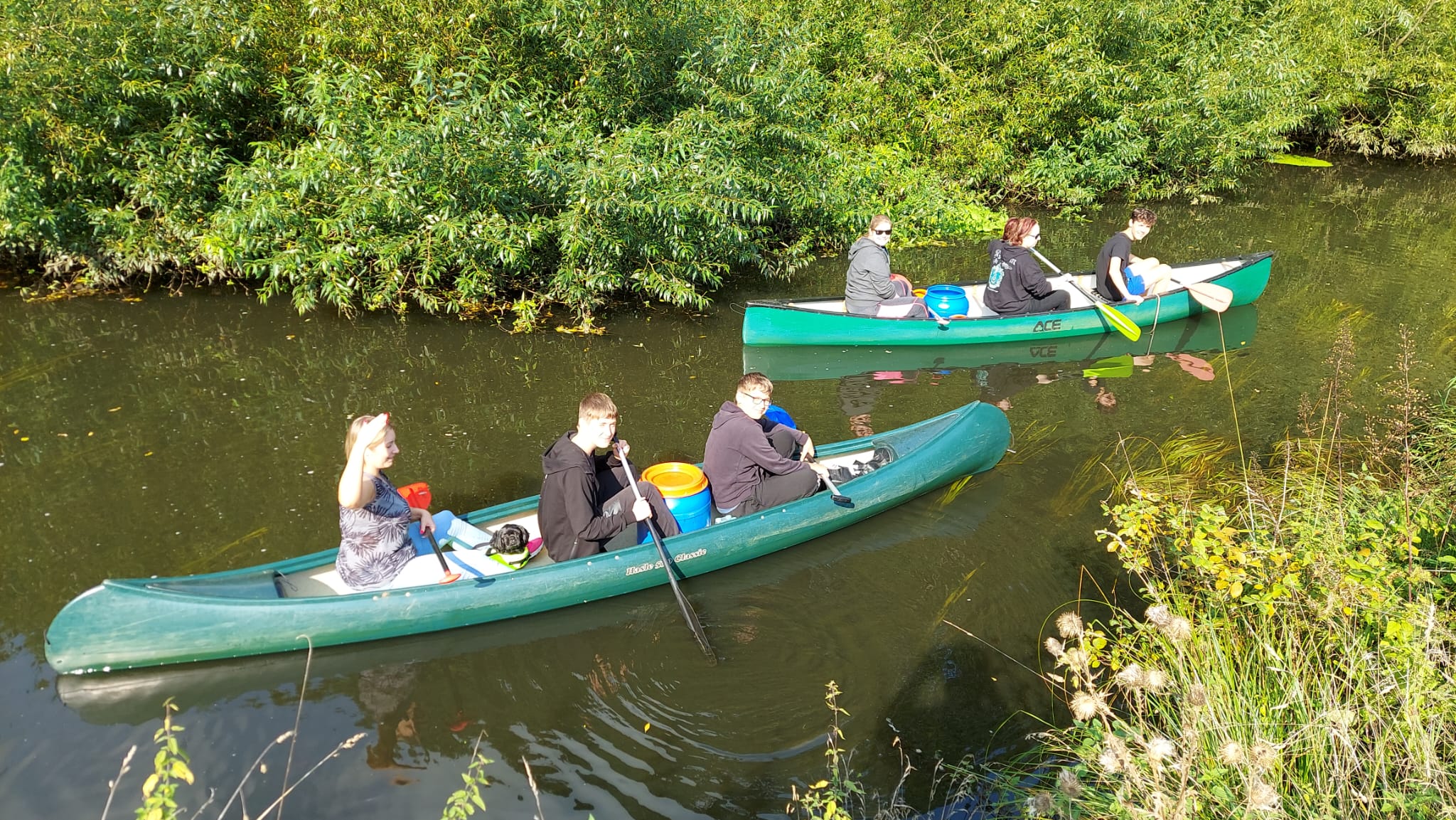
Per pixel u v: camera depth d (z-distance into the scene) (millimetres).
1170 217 12516
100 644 3617
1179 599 3918
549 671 3854
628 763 3357
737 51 8758
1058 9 12617
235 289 8273
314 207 7824
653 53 8484
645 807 3160
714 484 4766
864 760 3389
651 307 8344
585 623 4172
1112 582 4434
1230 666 3375
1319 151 18047
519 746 3420
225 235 7543
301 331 7398
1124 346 7738
